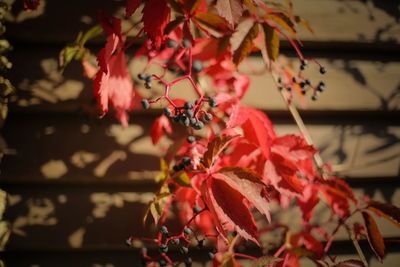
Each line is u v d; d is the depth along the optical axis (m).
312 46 0.81
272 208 0.77
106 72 0.63
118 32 0.65
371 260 0.79
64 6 0.75
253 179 0.62
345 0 0.81
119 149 0.75
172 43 0.68
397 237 0.79
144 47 0.70
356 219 0.77
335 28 0.80
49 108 0.74
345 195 0.70
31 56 0.74
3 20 0.73
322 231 0.75
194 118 0.63
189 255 0.75
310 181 0.73
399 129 0.81
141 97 0.73
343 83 0.80
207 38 0.70
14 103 0.73
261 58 0.79
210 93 0.75
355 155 0.80
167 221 0.74
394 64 0.82
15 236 0.73
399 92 0.81
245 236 0.61
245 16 0.67
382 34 0.81
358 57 0.82
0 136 0.73
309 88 0.79
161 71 0.76
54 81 0.74
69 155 0.74
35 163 0.73
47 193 0.74
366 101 0.80
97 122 0.75
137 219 0.74
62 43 0.75
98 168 0.74
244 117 0.67
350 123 0.81
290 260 0.71
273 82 0.78
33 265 0.74
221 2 0.61
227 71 0.72
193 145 0.69
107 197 0.75
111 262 0.75
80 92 0.74
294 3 0.80
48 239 0.73
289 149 0.68
